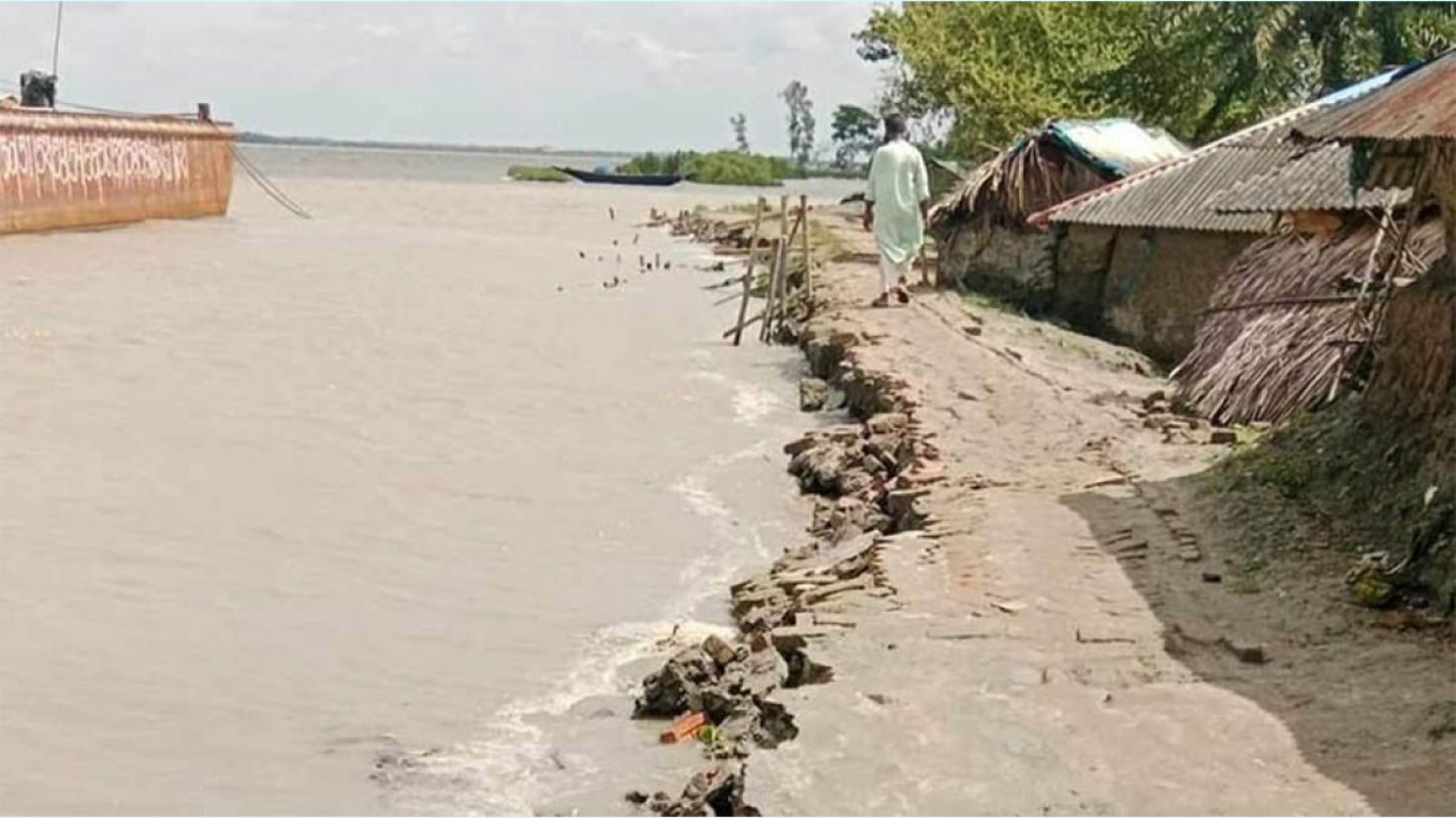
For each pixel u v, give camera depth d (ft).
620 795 27.37
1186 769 24.43
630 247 159.43
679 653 34.04
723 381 73.56
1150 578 34.40
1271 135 76.54
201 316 89.81
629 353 81.87
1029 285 86.33
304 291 105.91
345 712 31.81
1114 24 123.54
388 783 28.35
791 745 25.77
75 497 47.29
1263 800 23.18
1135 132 92.84
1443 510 31.94
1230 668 28.78
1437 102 32.09
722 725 29.99
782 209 92.58
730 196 313.12
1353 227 53.93
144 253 132.05
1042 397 57.62
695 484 52.44
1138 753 25.14
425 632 36.88
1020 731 26.13
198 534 44.27
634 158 435.12
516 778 28.55
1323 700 26.91
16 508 45.65
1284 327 51.34
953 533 38.58
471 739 30.50
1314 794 23.26
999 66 122.62
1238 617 31.48
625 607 39.14
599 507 49.11
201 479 50.49
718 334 89.97
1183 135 120.16
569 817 26.63
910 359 66.23
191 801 27.45
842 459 51.57
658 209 235.81
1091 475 44.39
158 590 39.11
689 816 25.11
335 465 53.36
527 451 56.90
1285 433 42.96
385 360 76.13
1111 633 30.99
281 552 43.01
